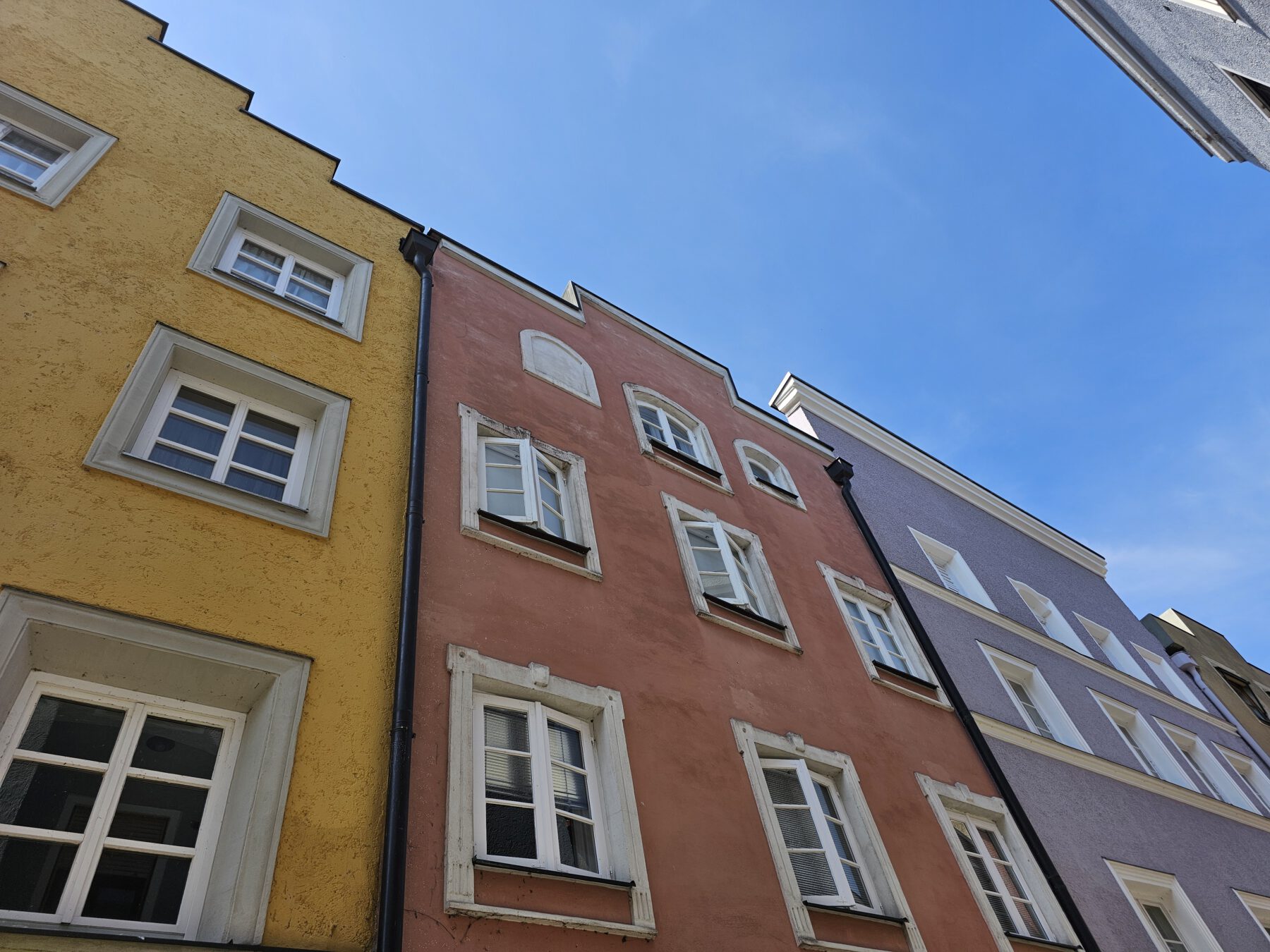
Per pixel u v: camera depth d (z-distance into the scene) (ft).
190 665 18.94
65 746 17.04
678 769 25.73
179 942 14.73
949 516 64.44
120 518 20.26
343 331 31.63
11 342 21.95
